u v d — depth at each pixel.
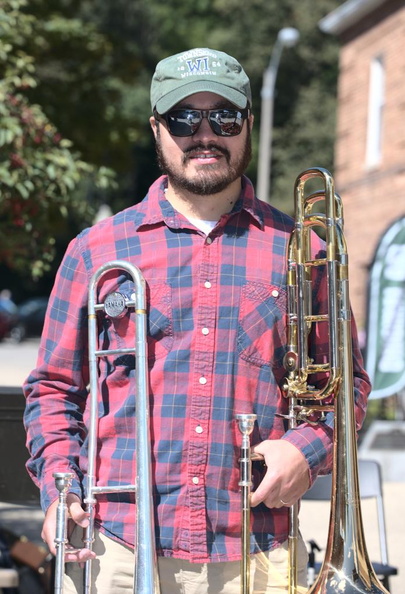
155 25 36.56
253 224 2.83
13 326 33.06
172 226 2.78
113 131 11.16
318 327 2.83
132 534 2.68
